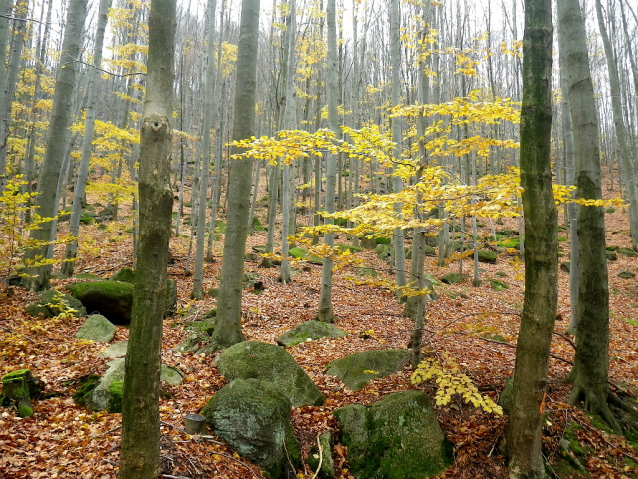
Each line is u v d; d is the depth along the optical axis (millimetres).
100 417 4008
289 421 4359
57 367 5004
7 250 7422
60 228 16297
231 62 20844
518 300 12336
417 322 5551
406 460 4180
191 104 20516
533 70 3697
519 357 3879
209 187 28750
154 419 2525
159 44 2486
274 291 10930
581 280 5145
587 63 5234
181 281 11383
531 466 3840
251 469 3686
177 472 3268
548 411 4699
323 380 5805
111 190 11164
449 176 5539
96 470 3186
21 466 3164
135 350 2434
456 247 18734
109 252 13953
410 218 4859
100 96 27812
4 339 5453
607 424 4672
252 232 19750
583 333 5070
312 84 22375
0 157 8391
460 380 4551
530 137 3693
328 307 8641
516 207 4078
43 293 7176
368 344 7277
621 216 24156
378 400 5027
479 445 4266
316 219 19141
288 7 13773
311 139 4516
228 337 6328
